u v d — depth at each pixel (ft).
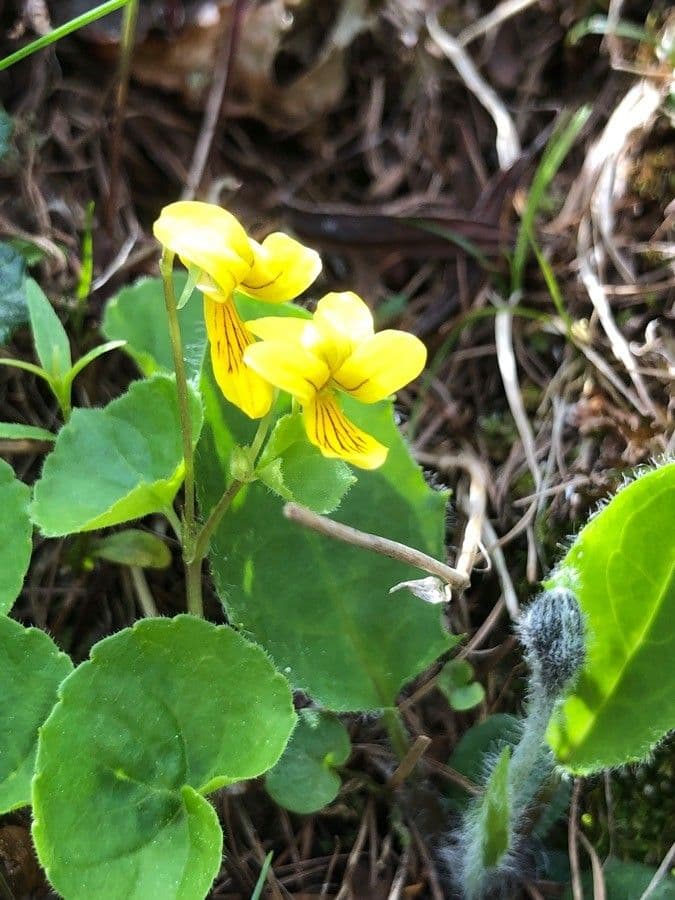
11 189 0.51
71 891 0.34
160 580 0.48
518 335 0.55
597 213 0.55
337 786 0.41
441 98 0.60
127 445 0.41
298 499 0.38
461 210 0.59
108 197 0.53
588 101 0.60
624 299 0.53
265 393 0.36
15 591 0.39
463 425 0.54
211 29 0.55
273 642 0.42
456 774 0.44
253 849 0.43
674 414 0.49
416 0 0.60
